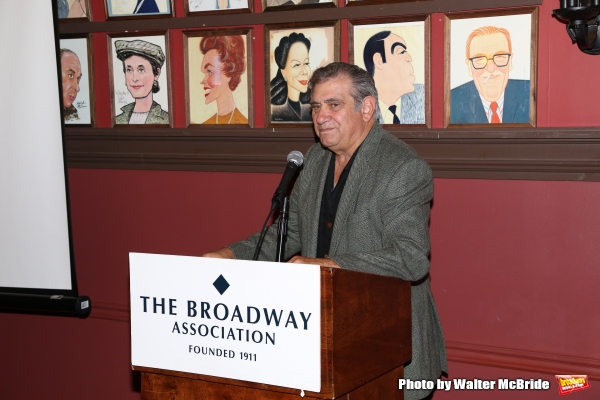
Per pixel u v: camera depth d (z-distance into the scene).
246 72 3.26
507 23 2.75
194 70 3.37
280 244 2.15
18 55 3.22
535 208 2.81
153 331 1.93
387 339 1.99
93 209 3.72
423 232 2.19
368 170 2.29
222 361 1.83
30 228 3.28
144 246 3.61
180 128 3.42
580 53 2.67
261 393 1.80
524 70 2.74
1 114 3.28
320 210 2.42
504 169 2.83
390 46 2.96
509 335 2.89
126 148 3.57
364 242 2.27
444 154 2.91
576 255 2.76
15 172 3.28
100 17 3.56
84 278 3.77
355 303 1.80
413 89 2.94
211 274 1.83
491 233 2.89
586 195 2.72
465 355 2.95
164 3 3.39
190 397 1.91
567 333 2.80
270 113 3.23
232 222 3.40
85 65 3.62
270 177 3.30
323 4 3.06
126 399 3.69
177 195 3.51
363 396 1.91
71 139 3.69
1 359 3.95
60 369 3.84
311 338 1.71
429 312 2.44
